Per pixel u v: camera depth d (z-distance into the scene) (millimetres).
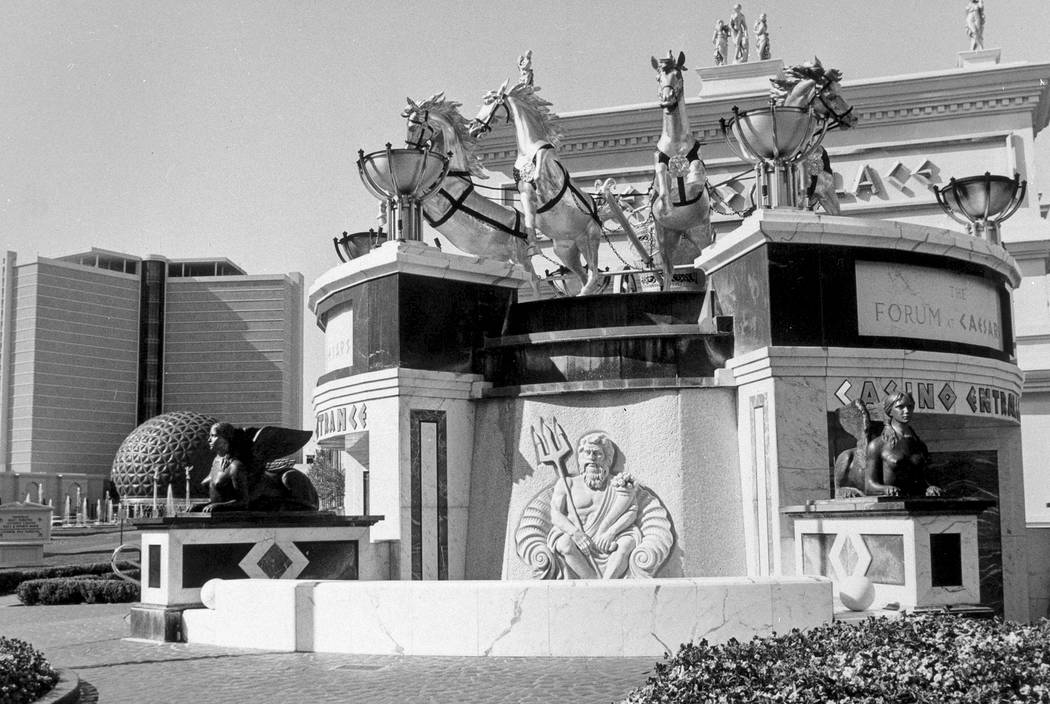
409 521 15828
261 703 9375
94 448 179000
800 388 14625
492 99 19891
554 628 11141
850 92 36156
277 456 15016
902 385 15188
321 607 12148
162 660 12000
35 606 24016
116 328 182625
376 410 16297
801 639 8789
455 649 11367
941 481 18125
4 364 175000
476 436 16812
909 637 8680
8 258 176500
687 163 18953
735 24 38250
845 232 15047
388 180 16625
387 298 16422
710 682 7488
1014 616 17453
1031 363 32281
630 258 33938
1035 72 35031
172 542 13742
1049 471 31594
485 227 19922
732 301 15805
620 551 15305
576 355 16250
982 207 18188
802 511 13500
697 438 15609
